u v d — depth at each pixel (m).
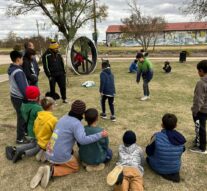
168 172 4.24
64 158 4.27
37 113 4.89
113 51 40.78
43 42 26.30
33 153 5.03
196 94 4.71
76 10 22.25
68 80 13.91
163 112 7.83
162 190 4.02
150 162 4.43
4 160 5.00
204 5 24.98
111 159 4.92
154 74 15.84
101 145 4.45
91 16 23.72
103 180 4.29
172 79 13.88
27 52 6.54
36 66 6.86
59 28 22.33
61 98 9.55
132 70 16.59
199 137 5.09
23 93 5.20
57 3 21.64
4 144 5.69
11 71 5.22
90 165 4.53
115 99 9.49
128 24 38.75
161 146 4.14
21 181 4.34
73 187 4.13
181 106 8.48
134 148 4.27
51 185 4.18
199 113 4.91
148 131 6.32
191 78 14.15
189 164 4.75
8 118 7.52
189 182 4.23
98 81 13.61
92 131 4.34
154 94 10.26
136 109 8.17
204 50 37.94
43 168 4.17
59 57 8.54
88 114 4.42
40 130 4.67
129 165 4.09
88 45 16.77
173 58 28.89
